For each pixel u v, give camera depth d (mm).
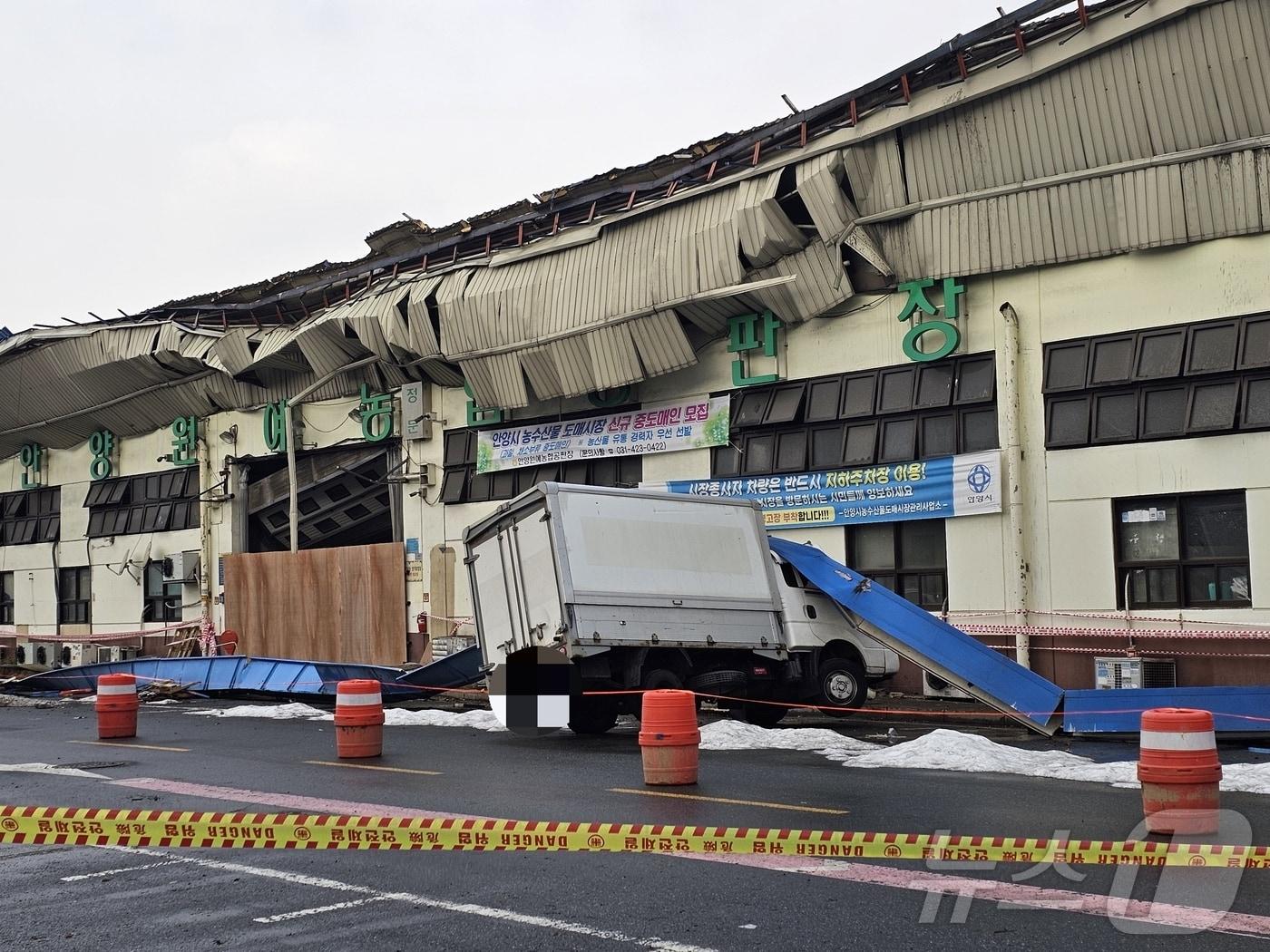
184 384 33406
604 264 23797
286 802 9992
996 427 20281
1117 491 18906
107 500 36750
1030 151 19094
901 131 20078
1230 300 17984
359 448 30781
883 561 21734
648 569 16141
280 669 23875
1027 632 19500
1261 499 17594
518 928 6141
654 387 24703
